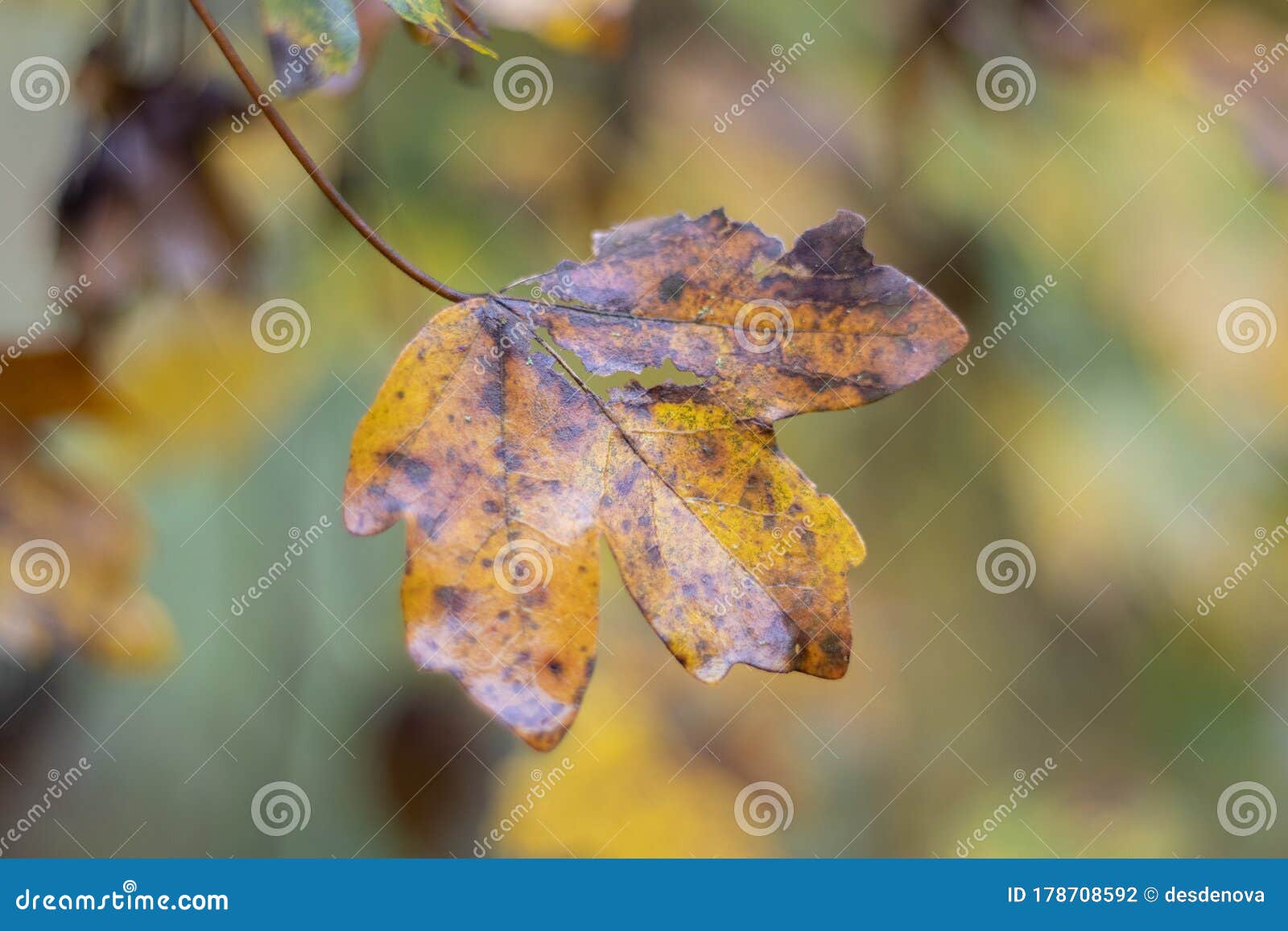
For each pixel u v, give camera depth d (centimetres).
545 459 39
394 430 39
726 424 40
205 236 48
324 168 51
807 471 69
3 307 49
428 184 54
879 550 70
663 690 70
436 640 39
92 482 47
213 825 65
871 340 40
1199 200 61
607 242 40
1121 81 57
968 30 58
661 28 60
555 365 40
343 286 52
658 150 58
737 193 59
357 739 65
